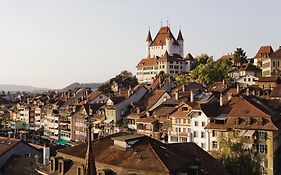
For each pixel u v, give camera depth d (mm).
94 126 149250
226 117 100250
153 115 126000
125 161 47812
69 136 176500
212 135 101438
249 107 97500
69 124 176500
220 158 66875
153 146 49969
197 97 128375
